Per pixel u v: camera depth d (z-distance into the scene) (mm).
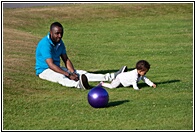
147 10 27609
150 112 11328
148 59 17453
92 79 14188
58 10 26938
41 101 12211
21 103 12031
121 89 13312
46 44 14148
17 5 28203
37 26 23781
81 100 12289
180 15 27000
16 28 22391
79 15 26250
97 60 17328
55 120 10977
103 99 11508
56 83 13836
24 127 10648
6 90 12797
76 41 20938
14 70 14664
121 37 21828
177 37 21688
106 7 27891
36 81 13898
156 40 21109
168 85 13695
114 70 15859
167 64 16562
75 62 16828
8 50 17266
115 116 11117
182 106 11758
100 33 22797
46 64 14219
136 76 13273
